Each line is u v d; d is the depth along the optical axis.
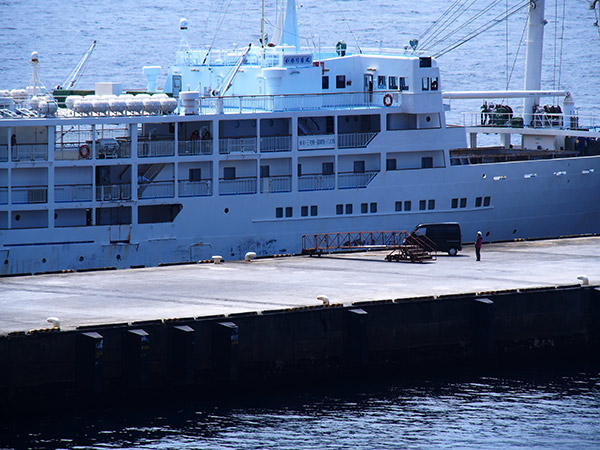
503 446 198.38
